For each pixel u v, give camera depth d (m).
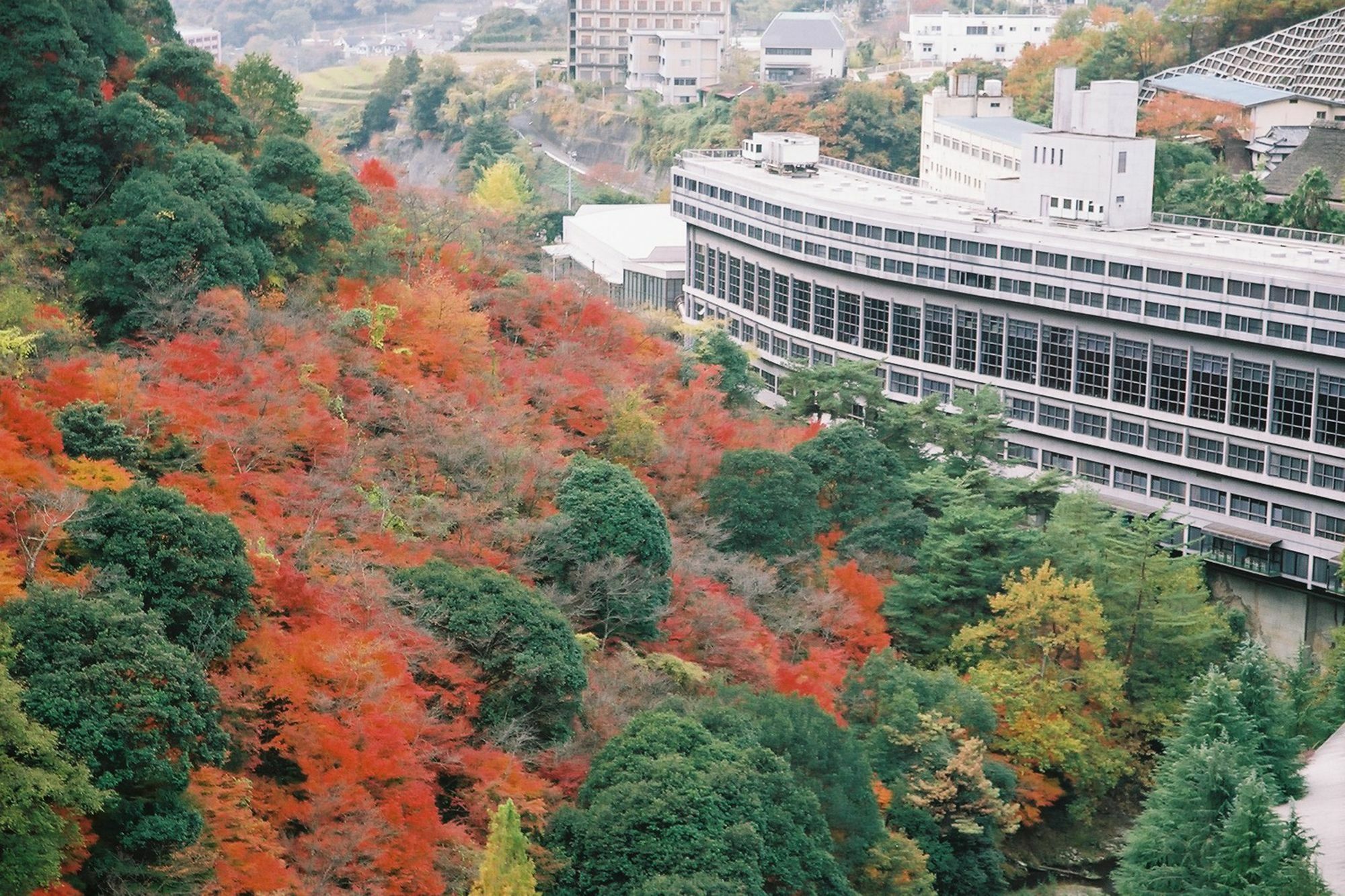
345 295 160.38
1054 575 159.75
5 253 146.25
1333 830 134.50
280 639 104.38
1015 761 151.62
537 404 156.88
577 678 115.81
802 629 147.75
